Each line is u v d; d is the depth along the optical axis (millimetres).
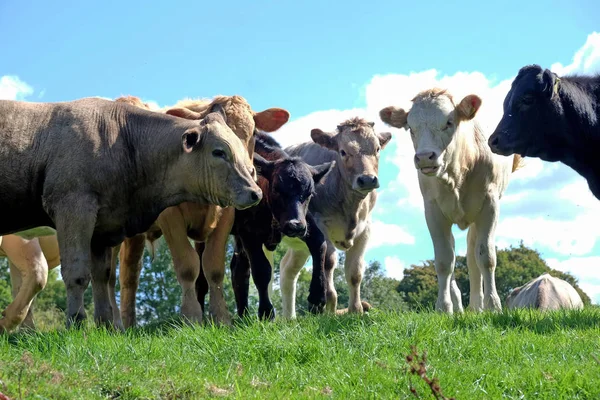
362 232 15031
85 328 9578
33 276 13375
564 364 7930
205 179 10586
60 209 10109
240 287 13531
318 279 13227
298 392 7297
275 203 12852
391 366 7934
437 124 12602
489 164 13203
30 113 10367
